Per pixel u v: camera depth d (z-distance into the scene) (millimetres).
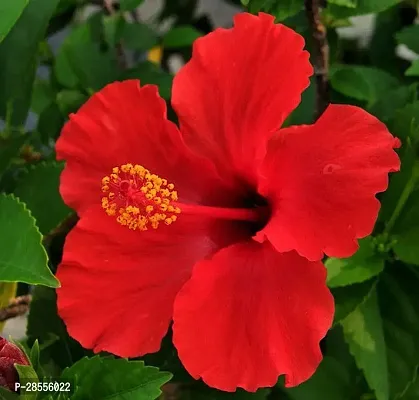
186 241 302
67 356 344
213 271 286
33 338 346
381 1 312
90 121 296
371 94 378
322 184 271
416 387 338
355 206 264
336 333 370
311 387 353
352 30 486
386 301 328
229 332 281
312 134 274
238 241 305
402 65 448
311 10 317
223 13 564
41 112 407
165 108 289
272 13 311
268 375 275
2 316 349
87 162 301
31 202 335
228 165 306
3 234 281
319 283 274
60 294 293
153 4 573
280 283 281
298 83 280
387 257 328
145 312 294
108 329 294
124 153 300
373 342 323
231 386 277
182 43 439
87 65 408
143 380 284
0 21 290
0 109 359
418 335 320
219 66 293
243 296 284
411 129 324
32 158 383
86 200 301
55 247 360
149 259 298
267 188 296
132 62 506
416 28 401
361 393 356
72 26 483
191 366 278
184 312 280
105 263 294
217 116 298
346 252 265
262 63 287
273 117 282
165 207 285
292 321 276
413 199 326
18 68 350
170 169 303
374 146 266
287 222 277
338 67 371
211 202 311
